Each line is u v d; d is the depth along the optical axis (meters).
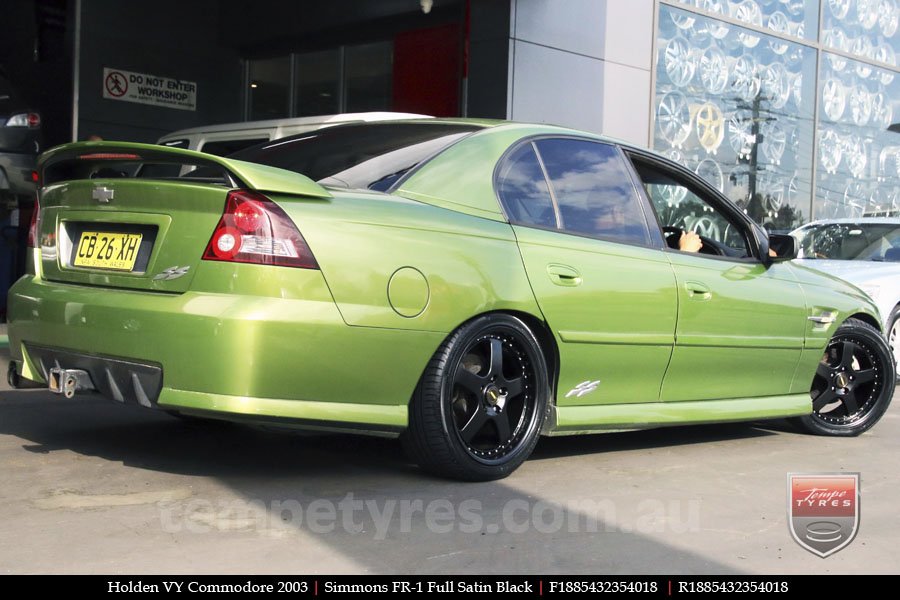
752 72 13.29
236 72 13.20
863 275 8.02
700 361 4.79
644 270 4.52
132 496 3.62
